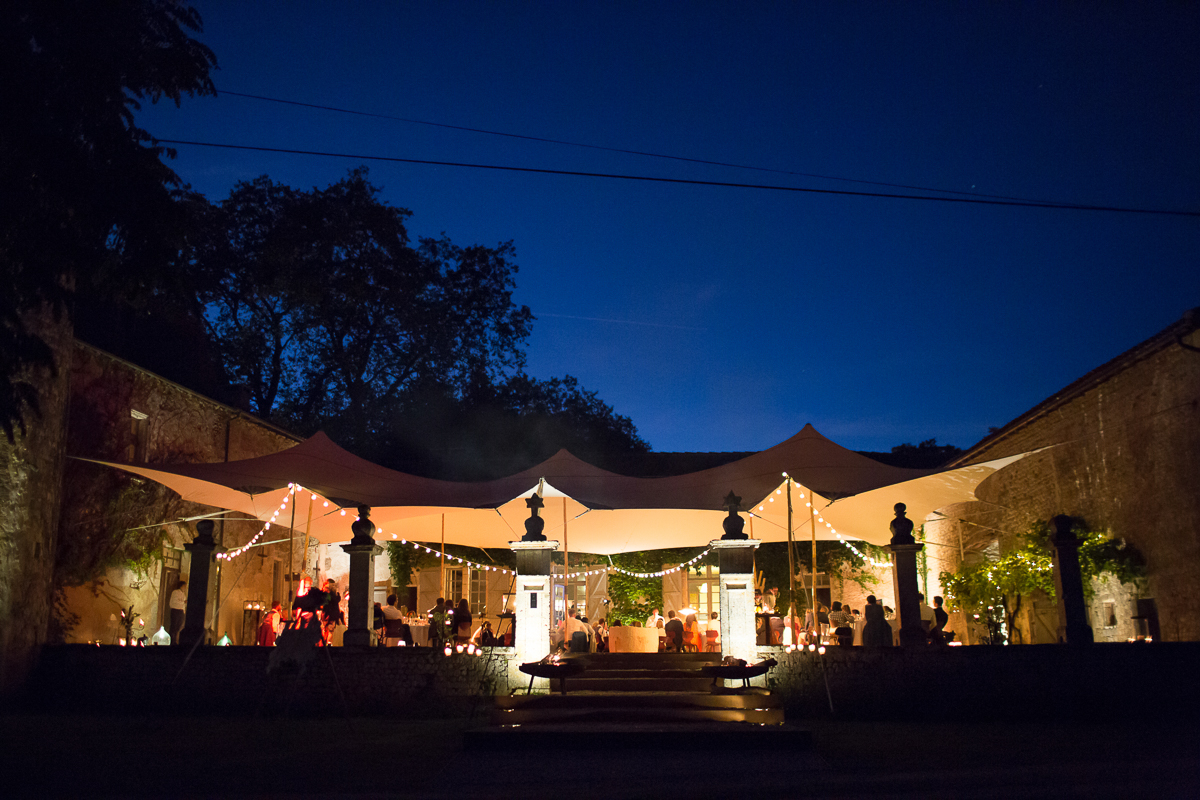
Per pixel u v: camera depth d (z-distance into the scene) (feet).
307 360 98.37
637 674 39.83
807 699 41.75
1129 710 38.47
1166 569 43.80
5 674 39.55
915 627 42.88
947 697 40.27
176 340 67.62
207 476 45.52
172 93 28.02
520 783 23.20
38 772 23.98
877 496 49.90
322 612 42.11
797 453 48.24
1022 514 60.44
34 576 41.42
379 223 95.04
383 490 50.52
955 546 69.36
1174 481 43.06
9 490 40.22
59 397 43.16
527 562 44.34
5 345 24.20
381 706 42.14
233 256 90.38
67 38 25.09
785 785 22.16
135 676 42.24
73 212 25.57
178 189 28.14
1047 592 54.03
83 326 57.21
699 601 71.77
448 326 100.78
